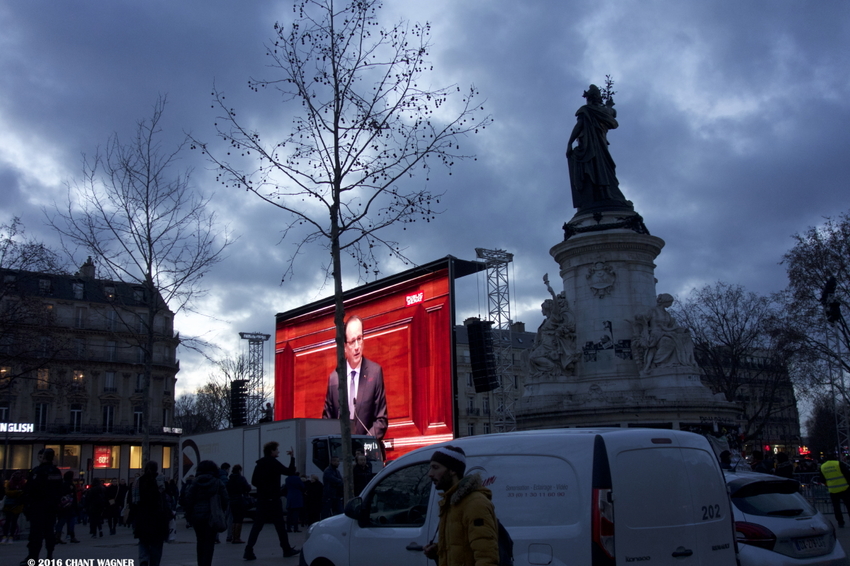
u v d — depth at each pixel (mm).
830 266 46875
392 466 8219
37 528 12609
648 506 6309
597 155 34312
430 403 32531
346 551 8180
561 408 29484
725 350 56531
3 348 35688
